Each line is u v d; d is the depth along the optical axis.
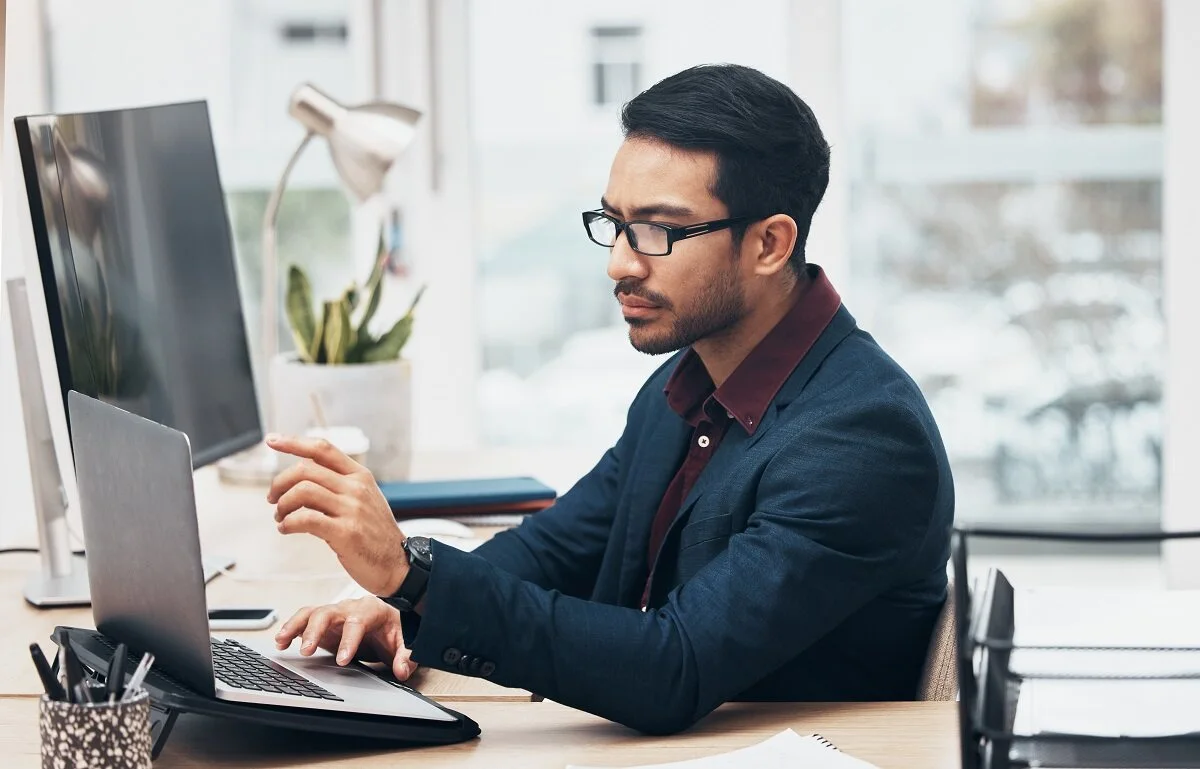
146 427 1.03
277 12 3.09
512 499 1.92
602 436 3.34
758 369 1.29
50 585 1.55
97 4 2.92
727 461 1.29
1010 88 3.27
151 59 3.03
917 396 1.27
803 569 1.15
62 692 0.89
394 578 1.10
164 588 1.03
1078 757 0.87
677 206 1.22
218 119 3.10
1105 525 3.42
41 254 1.40
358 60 3.08
